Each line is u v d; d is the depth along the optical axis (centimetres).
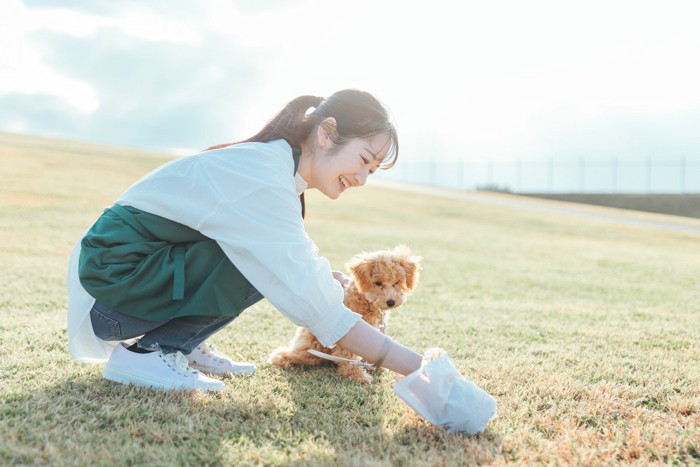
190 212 205
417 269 312
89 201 1395
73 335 221
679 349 349
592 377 278
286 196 206
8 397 211
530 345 350
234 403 217
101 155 2689
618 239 1734
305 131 220
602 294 632
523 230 1833
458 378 202
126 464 165
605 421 219
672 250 1478
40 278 514
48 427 186
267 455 175
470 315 462
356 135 212
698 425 217
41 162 2080
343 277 306
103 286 209
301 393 238
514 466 175
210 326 230
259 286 201
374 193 2788
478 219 2114
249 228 200
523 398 243
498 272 801
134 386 225
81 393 219
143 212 214
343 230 1330
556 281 725
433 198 2864
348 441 188
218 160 209
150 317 213
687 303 573
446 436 196
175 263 210
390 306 289
